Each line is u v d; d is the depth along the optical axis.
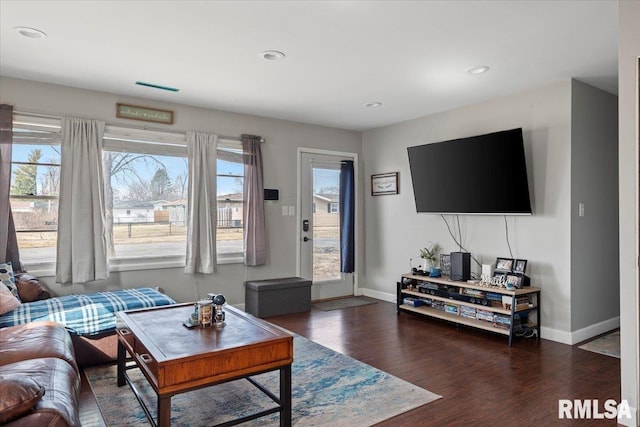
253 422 2.32
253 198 4.90
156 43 2.97
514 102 4.12
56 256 3.82
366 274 5.93
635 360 2.28
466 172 4.31
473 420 2.33
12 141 3.64
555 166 3.79
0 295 2.94
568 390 2.72
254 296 4.70
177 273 4.50
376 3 2.42
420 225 5.11
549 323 3.84
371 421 2.31
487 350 3.53
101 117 4.07
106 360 3.15
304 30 2.76
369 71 3.52
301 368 3.11
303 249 5.45
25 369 1.85
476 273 4.46
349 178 5.80
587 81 3.77
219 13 2.53
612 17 2.58
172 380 1.86
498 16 2.57
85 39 2.90
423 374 3.00
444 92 4.09
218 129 4.76
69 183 3.85
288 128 5.30
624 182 2.32
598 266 3.98
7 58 3.24
